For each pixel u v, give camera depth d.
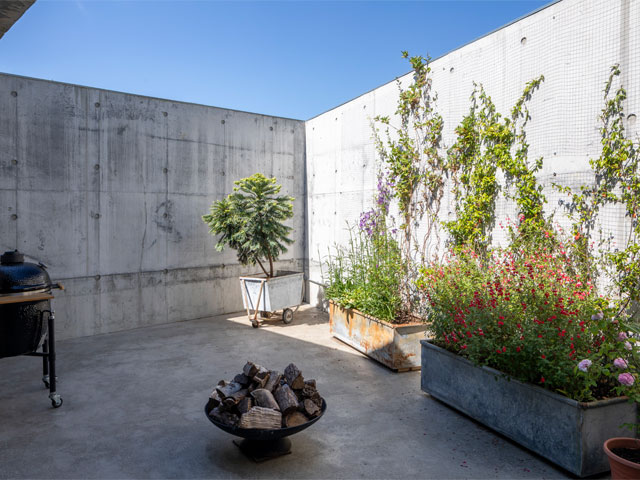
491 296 3.20
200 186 6.52
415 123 4.98
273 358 4.64
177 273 6.35
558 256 3.26
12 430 2.96
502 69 3.90
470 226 4.14
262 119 7.14
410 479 2.36
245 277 6.07
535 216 3.55
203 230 6.59
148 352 4.84
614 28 2.99
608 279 3.01
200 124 6.50
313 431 2.96
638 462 2.05
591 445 2.30
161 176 6.15
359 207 6.12
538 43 3.56
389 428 3.01
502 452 2.68
